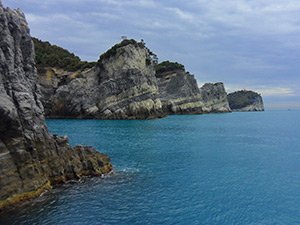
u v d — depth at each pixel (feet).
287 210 77.71
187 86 506.07
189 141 195.42
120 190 89.15
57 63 388.37
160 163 127.65
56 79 370.94
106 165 109.70
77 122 304.30
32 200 76.23
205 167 122.42
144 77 372.79
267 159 143.13
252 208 78.38
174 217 71.51
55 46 468.75
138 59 375.25
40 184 80.89
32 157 79.82
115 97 353.51
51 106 357.61
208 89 619.67
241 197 86.33
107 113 346.95
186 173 111.65
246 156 149.69
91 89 357.82
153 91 388.37
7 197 70.08
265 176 110.42
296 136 245.04
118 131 235.61
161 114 395.14
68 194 83.61
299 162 137.28
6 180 69.82
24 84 86.07
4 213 68.23
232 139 215.31
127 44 374.84
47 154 88.12
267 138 228.22
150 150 158.30
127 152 151.02
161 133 232.32
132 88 357.82
